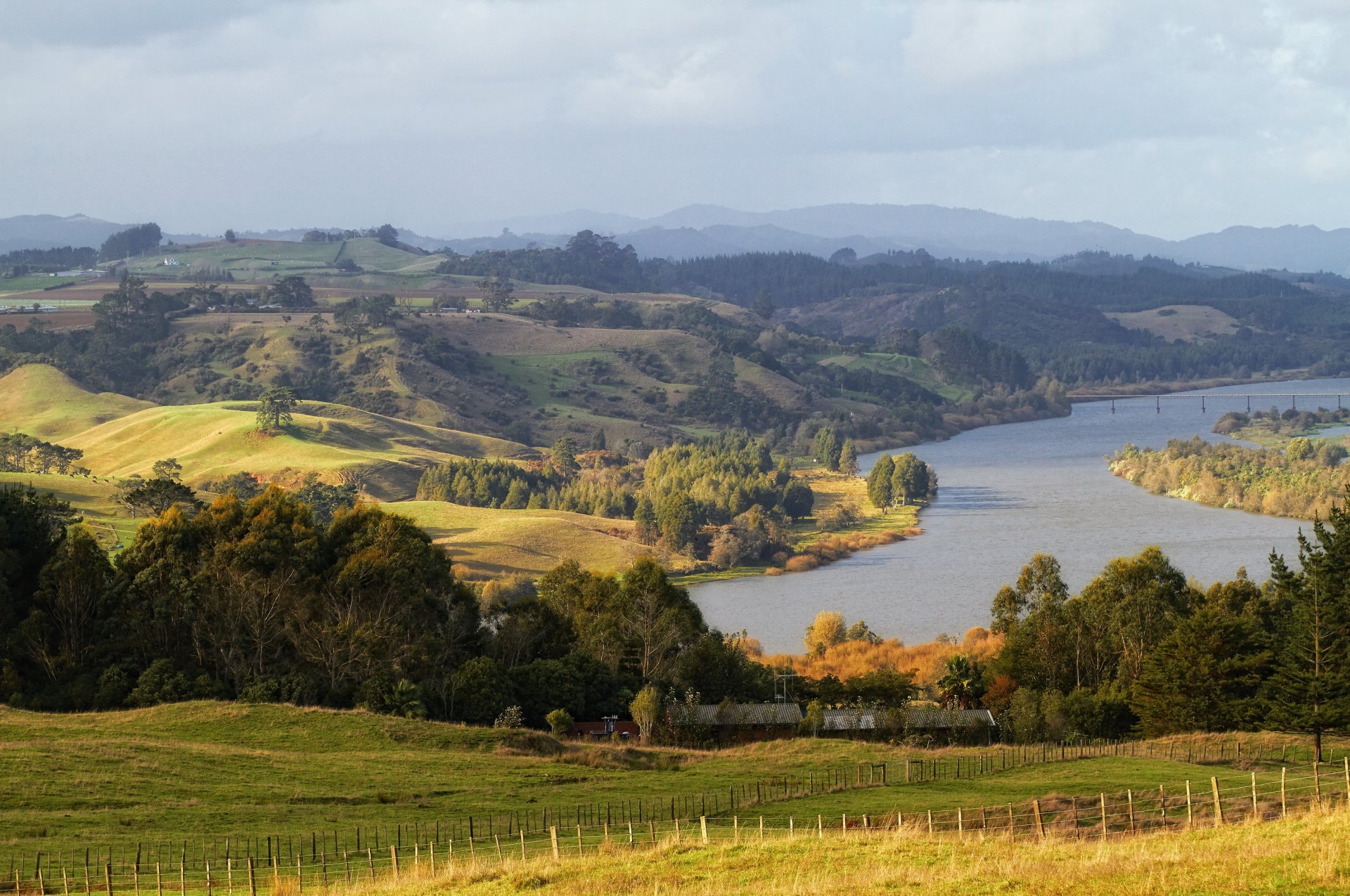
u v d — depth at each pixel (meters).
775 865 37.81
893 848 39.69
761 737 84.44
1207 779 63.59
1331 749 76.81
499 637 99.56
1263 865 32.34
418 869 40.78
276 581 90.81
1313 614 80.88
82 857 44.62
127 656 88.00
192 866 44.12
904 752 74.94
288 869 43.78
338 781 59.53
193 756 62.06
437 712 84.38
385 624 90.44
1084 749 77.00
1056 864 35.22
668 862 38.81
